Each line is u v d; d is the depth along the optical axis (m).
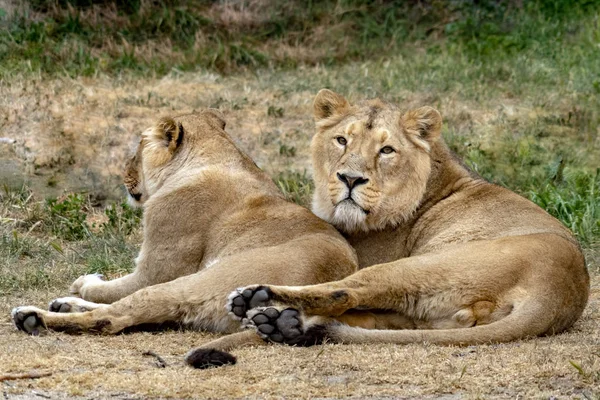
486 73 23.80
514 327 9.53
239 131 20.20
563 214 16.53
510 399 7.95
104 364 8.84
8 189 17.55
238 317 9.48
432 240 11.21
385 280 9.81
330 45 26.38
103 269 13.87
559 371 8.55
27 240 15.20
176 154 11.78
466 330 9.46
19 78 21.78
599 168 18.34
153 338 9.88
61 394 8.00
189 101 21.36
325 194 11.59
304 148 19.64
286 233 10.76
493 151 19.45
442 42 26.73
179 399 7.94
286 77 23.77
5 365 8.67
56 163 18.55
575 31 26.97
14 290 12.60
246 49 25.14
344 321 9.75
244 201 11.22
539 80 23.12
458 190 11.68
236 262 10.22
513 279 9.84
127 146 19.23
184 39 25.73
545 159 19.19
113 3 26.22
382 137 11.23
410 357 8.98
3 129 19.39
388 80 22.98
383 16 28.19
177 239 11.22
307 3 27.95
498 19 27.84
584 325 10.63
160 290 10.12
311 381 8.33
